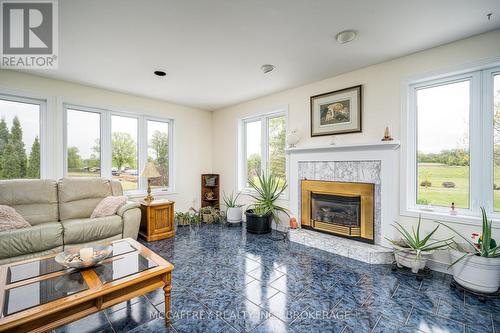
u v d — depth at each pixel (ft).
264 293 6.50
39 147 10.43
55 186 9.93
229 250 9.80
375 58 8.61
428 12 5.97
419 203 8.48
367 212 9.28
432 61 7.86
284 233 12.33
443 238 7.66
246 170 15.28
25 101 10.08
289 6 5.77
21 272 5.12
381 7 5.79
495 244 6.40
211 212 14.87
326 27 6.68
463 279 6.42
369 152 9.12
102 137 12.22
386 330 5.05
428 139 8.32
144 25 6.55
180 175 15.20
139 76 10.34
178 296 6.37
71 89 11.02
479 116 7.32
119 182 11.85
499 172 7.05
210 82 11.14
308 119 11.39
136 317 5.50
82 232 8.69
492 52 6.84
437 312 5.65
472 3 5.59
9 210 8.14
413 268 7.40
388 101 8.82
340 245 9.23
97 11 5.91
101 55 8.34
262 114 13.76
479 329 5.07
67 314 4.14
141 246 6.67
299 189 11.64
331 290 6.65
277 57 8.55
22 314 3.68
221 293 6.50
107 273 5.02
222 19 6.30
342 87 10.13
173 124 14.98
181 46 7.75
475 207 7.38
